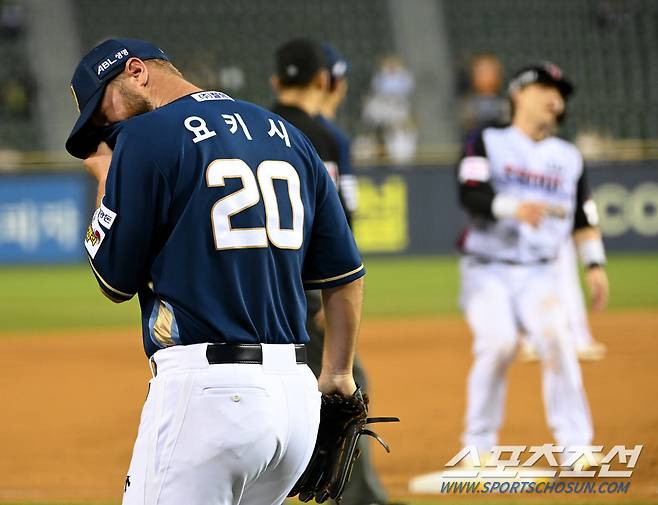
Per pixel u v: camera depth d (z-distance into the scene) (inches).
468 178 868.0
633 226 2854.3
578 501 796.0
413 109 3302.2
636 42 3262.8
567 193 885.2
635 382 1272.1
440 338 1694.1
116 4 3430.1
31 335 1790.1
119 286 424.5
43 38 3331.7
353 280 464.4
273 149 441.7
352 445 471.5
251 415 409.7
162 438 411.5
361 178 2837.1
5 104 3196.4
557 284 882.1
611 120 3142.2
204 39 3435.0
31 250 2854.3
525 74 880.9
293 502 785.6
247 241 422.3
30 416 1141.7
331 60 779.4
